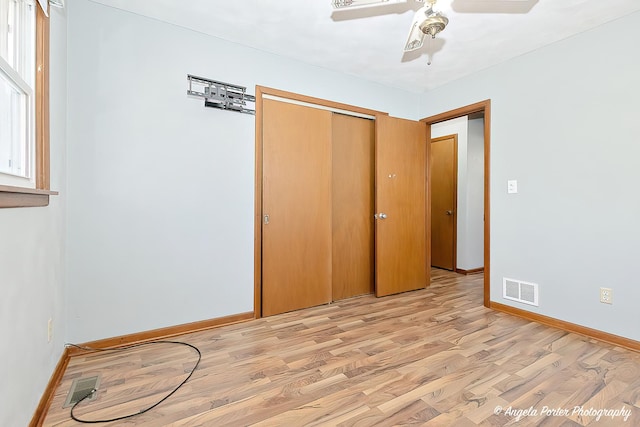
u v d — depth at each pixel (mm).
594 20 2223
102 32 2102
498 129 2947
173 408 1512
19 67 1401
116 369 1865
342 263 3342
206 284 2510
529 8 2086
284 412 1484
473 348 2137
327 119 3090
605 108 2256
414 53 2760
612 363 1926
